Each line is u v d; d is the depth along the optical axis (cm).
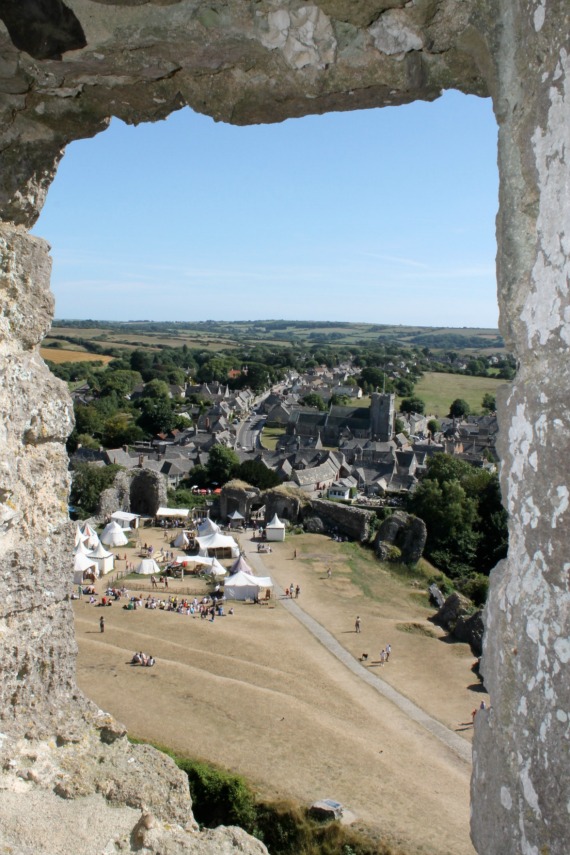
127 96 473
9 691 502
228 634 2864
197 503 5753
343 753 1875
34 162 527
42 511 526
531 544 293
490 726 325
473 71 400
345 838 1491
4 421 482
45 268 538
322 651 2770
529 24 301
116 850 451
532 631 287
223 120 470
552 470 278
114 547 4491
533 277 301
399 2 361
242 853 464
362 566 4181
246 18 393
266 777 1702
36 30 412
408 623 3150
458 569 4378
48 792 485
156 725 1927
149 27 400
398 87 413
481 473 5062
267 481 6078
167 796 510
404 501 5181
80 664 2356
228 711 2055
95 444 7688
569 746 260
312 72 416
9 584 496
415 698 2356
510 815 298
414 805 1645
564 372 276
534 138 298
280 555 4356
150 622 2986
